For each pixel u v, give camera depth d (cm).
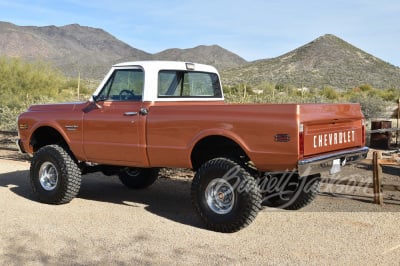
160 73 708
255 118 588
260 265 516
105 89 741
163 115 666
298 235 613
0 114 1708
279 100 1959
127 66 718
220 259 533
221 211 626
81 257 542
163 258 538
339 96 3659
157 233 625
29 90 2622
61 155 766
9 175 1037
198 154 671
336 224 656
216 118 618
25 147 834
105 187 925
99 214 720
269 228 643
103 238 605
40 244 584
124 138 705
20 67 2662
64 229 642
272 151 578
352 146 677
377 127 1379
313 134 589
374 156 751
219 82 826
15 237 609
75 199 820
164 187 921
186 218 699
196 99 769
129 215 714
